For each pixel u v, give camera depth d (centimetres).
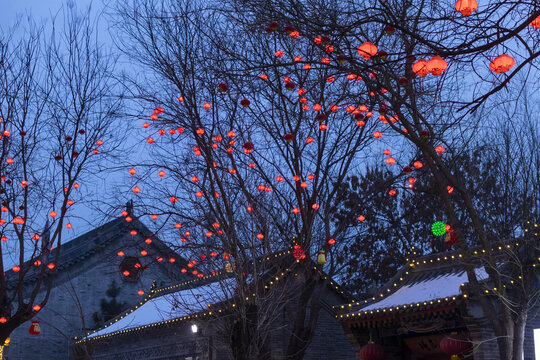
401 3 980
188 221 1476
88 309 3228
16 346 3008
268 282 1509
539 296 1346
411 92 1002
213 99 1498
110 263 3309
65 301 3188
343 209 2314
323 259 1418
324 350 2148
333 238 1580
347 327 1716
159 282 3319
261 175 1493
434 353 1695
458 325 1512
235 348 1241
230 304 1320
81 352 1388
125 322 2827
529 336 1412
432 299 1518
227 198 1448
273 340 1945
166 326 2358
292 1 814
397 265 2981
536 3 588
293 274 1584
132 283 3356
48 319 3112
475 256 1527
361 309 1709
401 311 1555
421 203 2695
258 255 1438
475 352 1388
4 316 1762
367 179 2484
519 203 1400
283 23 900
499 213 1494
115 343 2756
